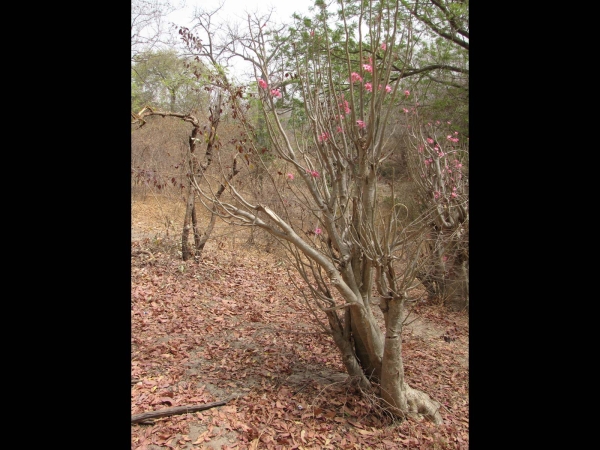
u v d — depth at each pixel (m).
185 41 7.11
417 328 7.20
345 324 4.68
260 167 5.86
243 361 5.20
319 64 4.53
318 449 3.67
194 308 6.88
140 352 5.17
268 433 3.79
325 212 4.38
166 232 9.90
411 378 5.42
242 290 7.93
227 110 8.62
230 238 10.19
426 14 9.86
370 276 4.46
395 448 3.78
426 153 7.74
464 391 5.23
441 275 7.39
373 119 3.86
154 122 11.52
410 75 9.91
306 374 5.00
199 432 3.73
